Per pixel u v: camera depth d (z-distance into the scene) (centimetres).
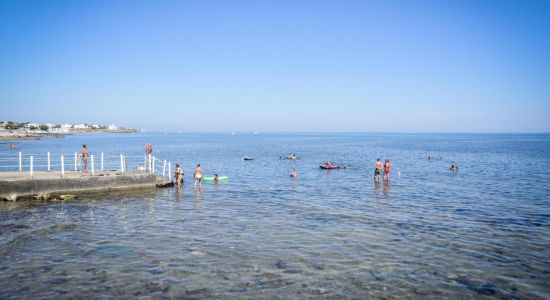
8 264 1544
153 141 19125
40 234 1950
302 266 1562
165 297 1275
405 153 9844
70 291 1312
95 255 1662
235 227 2155
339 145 15362
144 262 1587
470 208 2730
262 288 1350
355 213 2550
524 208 2728
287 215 2475
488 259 1672
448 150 11231
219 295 1294
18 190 2741
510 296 1323
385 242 1895
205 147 13200
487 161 7106
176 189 3491
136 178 3309
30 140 16175
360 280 1431
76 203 2719
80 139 19725
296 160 7381
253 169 5606
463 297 1309
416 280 1440
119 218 2328
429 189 3638
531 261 1653
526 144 15750
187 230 2083
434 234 2044
